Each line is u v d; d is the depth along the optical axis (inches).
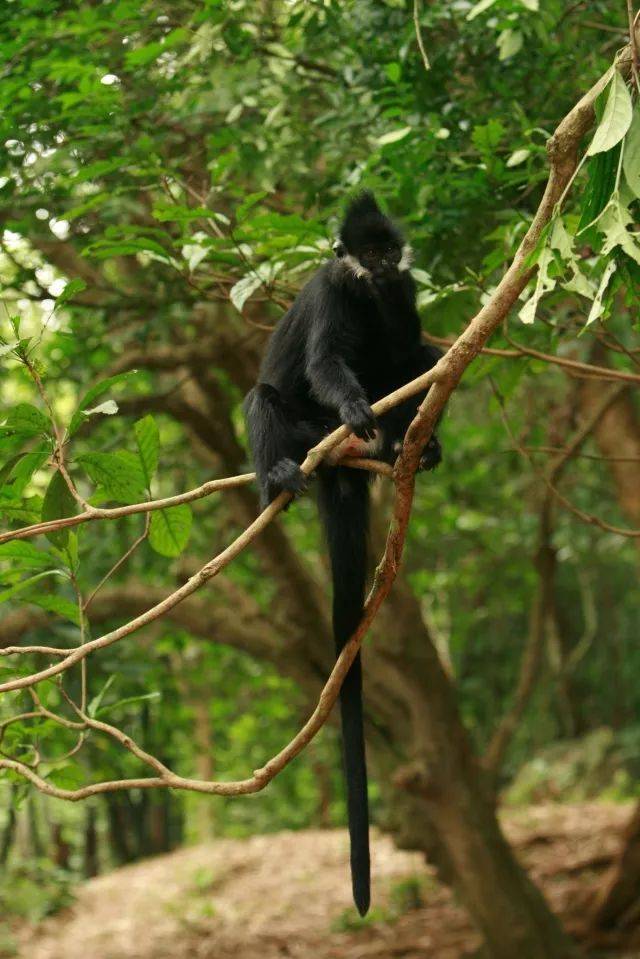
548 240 111.0
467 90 214.2
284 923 498.0
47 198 229.3
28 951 495.2
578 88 199.5
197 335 331.6
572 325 190.9
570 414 381.7
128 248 173.3
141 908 563.5
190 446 379.6
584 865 486.9
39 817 812.0
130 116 212.4
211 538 403.5
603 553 616.4
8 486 135.7
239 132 221.3
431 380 116.3
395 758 366.6
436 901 495.2
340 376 152.6
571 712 796.0
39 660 286.5
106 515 120.7
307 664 351.9
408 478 122.4
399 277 160.6
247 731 749.9
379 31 204.4
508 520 485.1
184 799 765.3
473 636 757.9
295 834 717.9
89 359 301.9
